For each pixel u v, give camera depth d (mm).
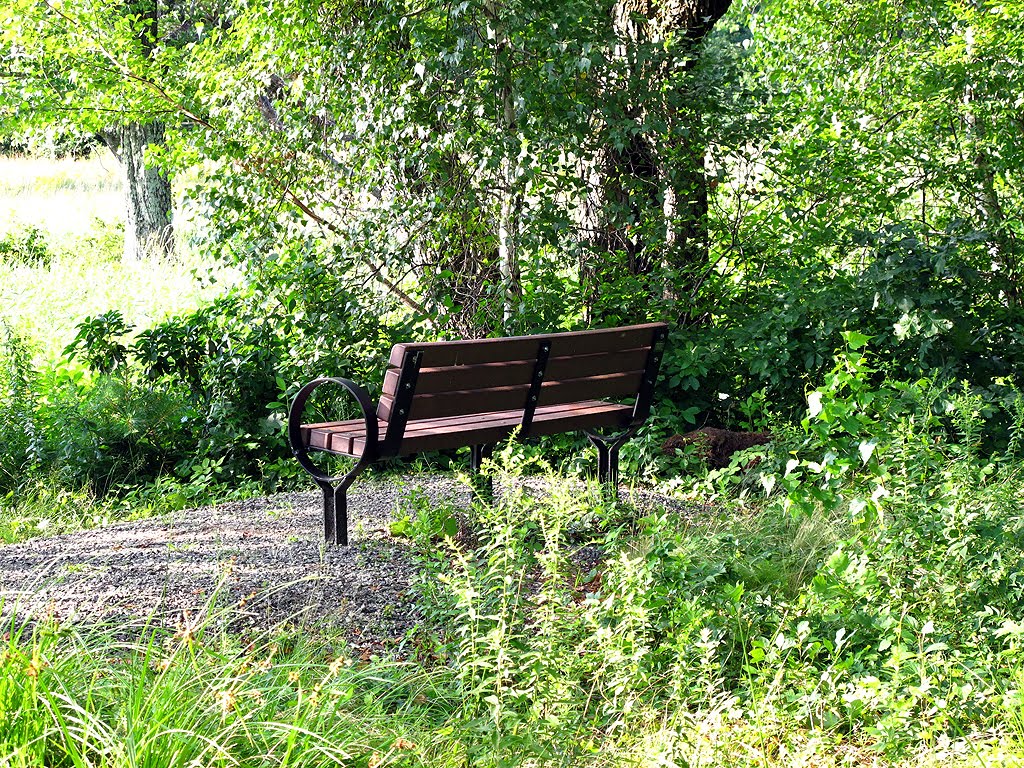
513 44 7422
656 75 7891
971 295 7602
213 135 8125
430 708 3457
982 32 8578
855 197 8328
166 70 8922
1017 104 8359
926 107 8609
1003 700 3293
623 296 7855
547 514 5098
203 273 14492
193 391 7969
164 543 5219
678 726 3193
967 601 3910
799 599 4066
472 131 7457
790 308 7535
